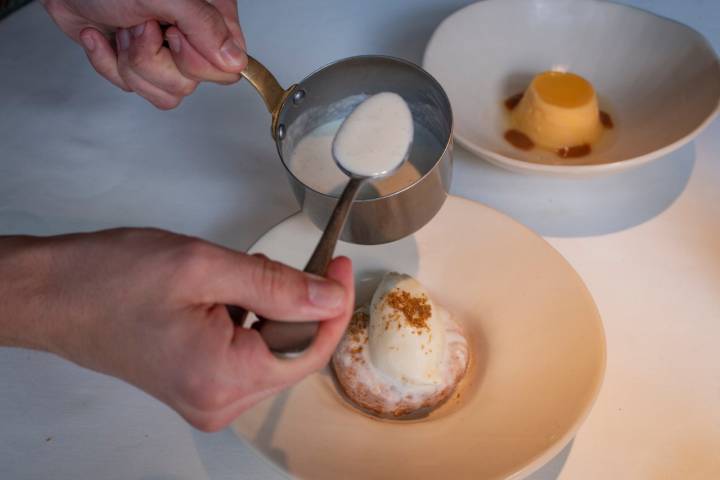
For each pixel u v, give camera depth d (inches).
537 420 21.5
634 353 25.3
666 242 28.8
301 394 22.9
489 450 21.0
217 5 30.1
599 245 29.0
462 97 34.8
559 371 22.7
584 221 30.0
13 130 35.7
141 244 19.2
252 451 20.8
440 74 34.1
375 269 27.8
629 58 35.9
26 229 31.5
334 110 27.4
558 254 25.6
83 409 25.3
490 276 26.4
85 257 19.3
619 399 24.1
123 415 25.0
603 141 34.6
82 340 19.4
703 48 32.7
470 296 26.5
